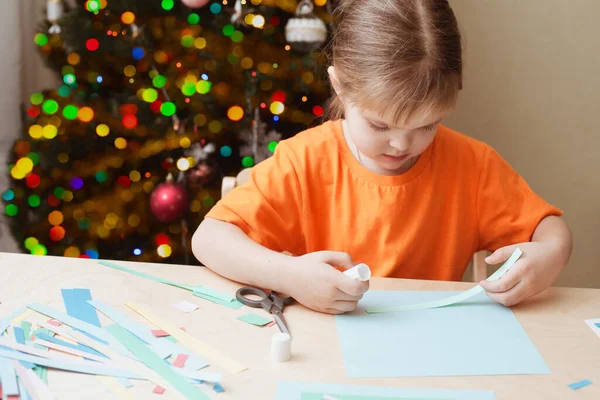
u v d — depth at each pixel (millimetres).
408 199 1107
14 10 1884
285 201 1084
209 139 1804
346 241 1124
